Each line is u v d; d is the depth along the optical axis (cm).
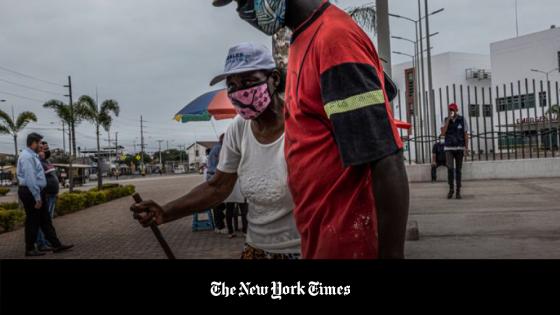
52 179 939
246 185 237
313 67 167
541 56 4728
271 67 219
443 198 1119
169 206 253
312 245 176
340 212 165
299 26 179
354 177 162
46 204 848
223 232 953
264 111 225
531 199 1010
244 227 897
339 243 163
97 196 2014
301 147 174
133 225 1195
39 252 848
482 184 1426
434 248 596
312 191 172
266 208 233
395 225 147
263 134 230
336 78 154
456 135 1088
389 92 212
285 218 230
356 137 149
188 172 11825
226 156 253
